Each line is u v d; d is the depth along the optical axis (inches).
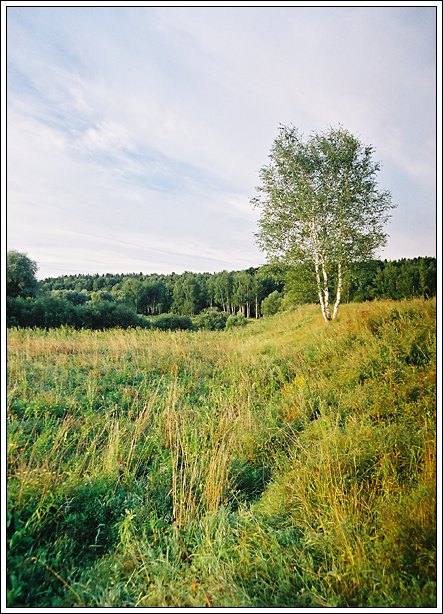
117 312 968.3
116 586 104.8
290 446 194.1
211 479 149.5
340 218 554.9
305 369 322.7
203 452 178.1
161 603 99.8
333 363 315.0
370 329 370.0
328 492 134.0
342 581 101.6
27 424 183.0
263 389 302.7
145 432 208.1
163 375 334.3
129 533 121.0
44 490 128.6
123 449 176.9
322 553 115.8
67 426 186.7
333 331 425.1
